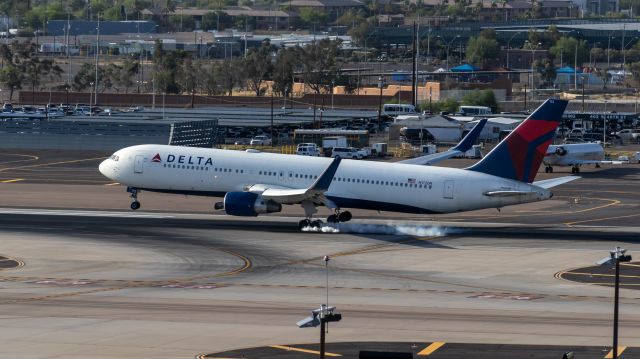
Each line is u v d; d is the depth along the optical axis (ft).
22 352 627.05
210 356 624.59
